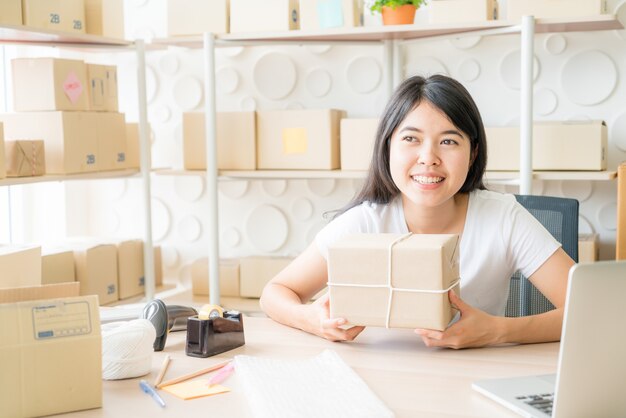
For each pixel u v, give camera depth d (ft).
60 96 8.18
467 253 5.04
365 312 4.00
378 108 9.59
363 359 4.01
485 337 4.18
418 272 3.87
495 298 5.22
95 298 3.39
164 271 10.66
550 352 4.15
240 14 8.74
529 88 7.63
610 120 8.82
